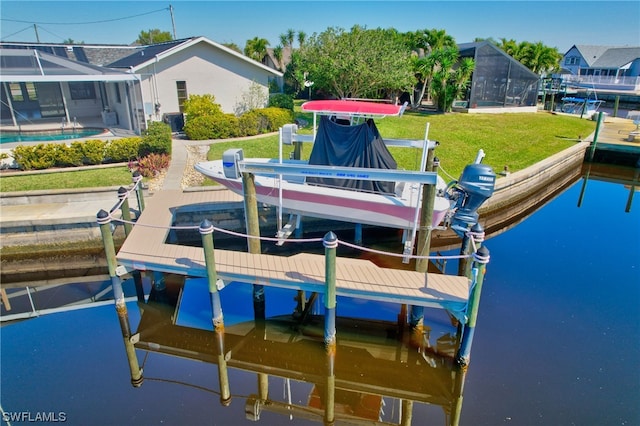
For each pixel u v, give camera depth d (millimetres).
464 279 7148
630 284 9242
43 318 8391
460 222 8617
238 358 7352
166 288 9133
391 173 7535
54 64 16438
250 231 8219
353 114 8836
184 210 10477
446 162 15516
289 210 9773
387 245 11039
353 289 6828
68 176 12688
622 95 36156
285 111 19625
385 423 6074
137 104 17609
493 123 22391
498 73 25328
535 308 8320
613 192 17391
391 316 8273
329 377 6945
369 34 19938
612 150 19344
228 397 6500
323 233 11227
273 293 8898
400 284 6953
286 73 37062
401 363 7215
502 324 7789
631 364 6762
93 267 10727
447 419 6113
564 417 5797
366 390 6711
